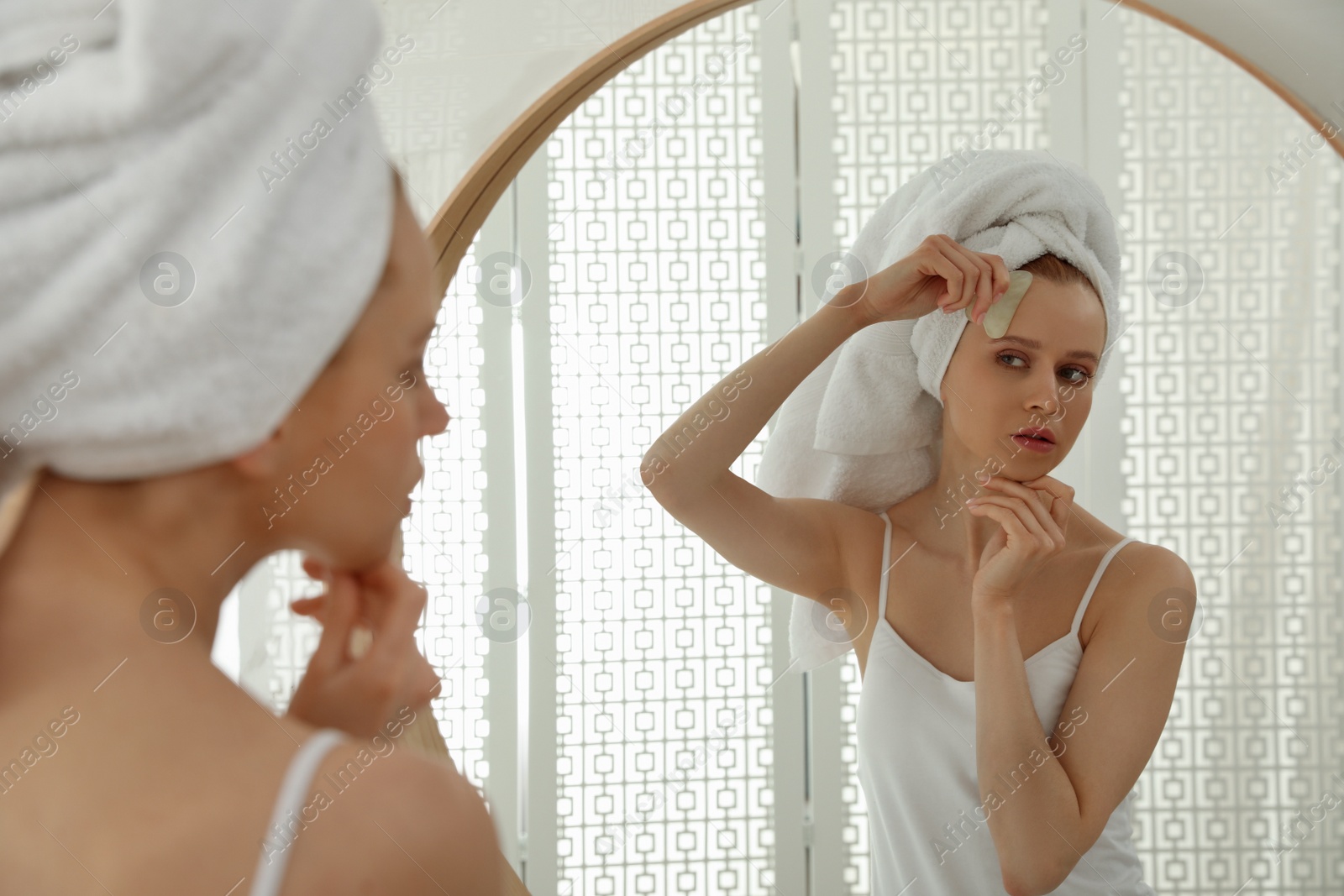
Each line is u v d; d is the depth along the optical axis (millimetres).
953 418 1155
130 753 270
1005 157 1088
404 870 264
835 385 1223
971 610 1193
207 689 290
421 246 364
